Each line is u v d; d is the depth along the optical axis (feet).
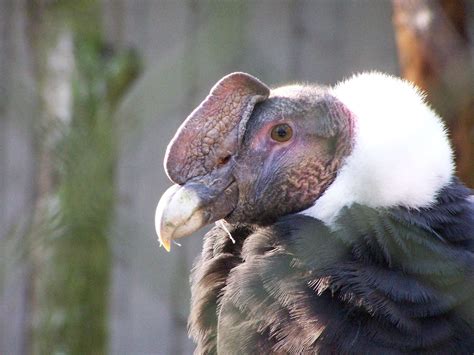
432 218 25.61
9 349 48.19
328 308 24.85
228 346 26.02
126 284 48.16
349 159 26.53
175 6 52.13
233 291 26.16
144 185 50.11
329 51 53.47
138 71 44.60
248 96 27.45
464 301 24.90
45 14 43.98
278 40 53.11
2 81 49.80
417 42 34.68
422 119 26.25
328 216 26.13
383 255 25.12
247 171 27.35
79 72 43.29
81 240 40.88
